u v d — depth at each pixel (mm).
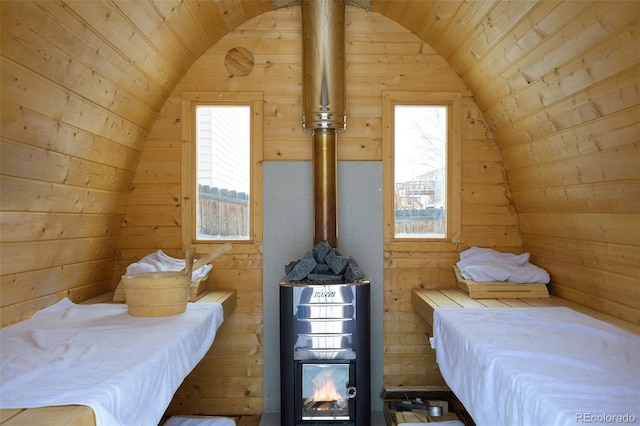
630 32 1680
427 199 3273
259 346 3184
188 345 1967
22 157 1907
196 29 2779
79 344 1758
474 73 2924
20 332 1959
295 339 2662
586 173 2305
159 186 3168
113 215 2977
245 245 3184
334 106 2910
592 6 1759
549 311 2402
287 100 3191
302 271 2742
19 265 2109
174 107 3168
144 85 2684
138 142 3014
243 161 3229
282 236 3195
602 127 2055
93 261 2846
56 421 1104
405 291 3207
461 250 3211
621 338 1889
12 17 1578
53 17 1730
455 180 3207
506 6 2184
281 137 3201
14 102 1754
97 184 2619
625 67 1784
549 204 2742
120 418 1319
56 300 2500
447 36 2877
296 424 2666
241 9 2971
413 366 3203
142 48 2404
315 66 2891
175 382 1792
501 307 2539
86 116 2244
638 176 1978
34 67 1775
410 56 3203
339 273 2764
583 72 1998
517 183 3055
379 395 3199
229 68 3178
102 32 2027
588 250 2490
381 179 3203
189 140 3164
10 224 1973
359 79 3203
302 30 2938
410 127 3271
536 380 1454
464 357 1967
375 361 3205
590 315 2379
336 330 2664
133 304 2262
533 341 1868
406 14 3006
